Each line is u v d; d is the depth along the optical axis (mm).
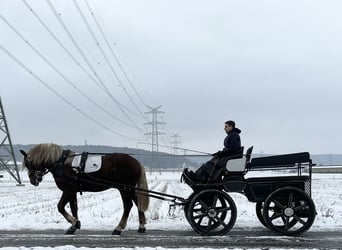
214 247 8219
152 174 68438
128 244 8617
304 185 9914
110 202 19906
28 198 23406
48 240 9094
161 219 12703
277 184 9852
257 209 10750
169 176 62000
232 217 9656
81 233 10031
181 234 9805
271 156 10070
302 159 9883
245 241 8867
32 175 10133
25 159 10242
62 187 9977
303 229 9555
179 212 14883
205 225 10516
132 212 15219
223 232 9617
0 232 10289
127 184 10141
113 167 10070
